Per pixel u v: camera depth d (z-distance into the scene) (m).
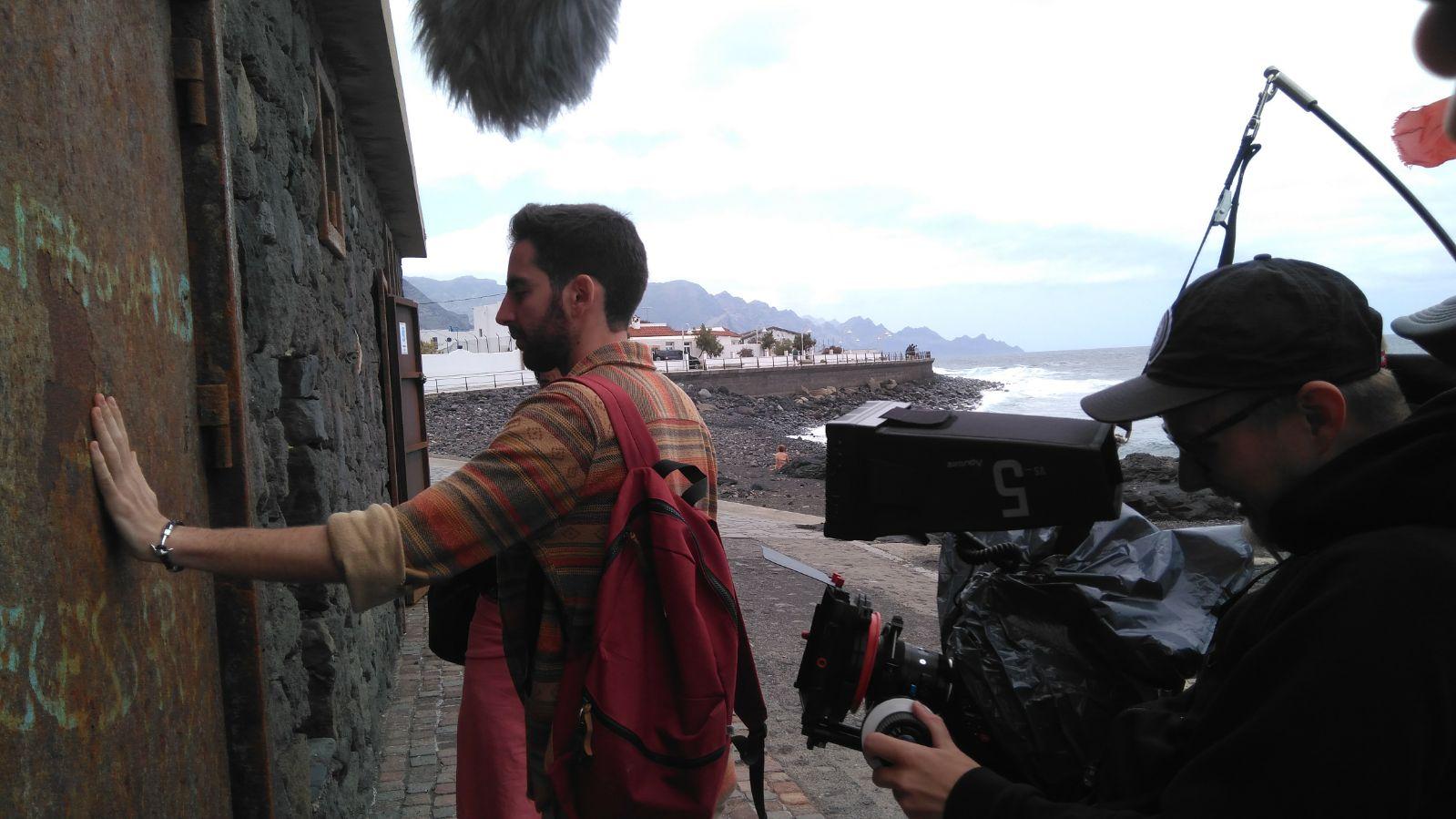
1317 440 0.96
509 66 2.12
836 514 1.26
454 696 4.96
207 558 1.25
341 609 3.16
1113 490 1.17
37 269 1.06
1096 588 1.32
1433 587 0.80
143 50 1.47
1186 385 1.01
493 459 1.44
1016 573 1.34
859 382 72.69
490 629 2.10
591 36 2.14
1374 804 0.77
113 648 1.21
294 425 2.75
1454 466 0.84
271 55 2.52
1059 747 1.19
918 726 1.14
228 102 1.97
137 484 1.25
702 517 1.53
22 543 0.99
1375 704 0.78
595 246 1.69
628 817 1.42
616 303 1.73
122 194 1.34
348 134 4.95
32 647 1.00
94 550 1.16
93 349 1.20
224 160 1.70
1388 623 0.80
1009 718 1.20
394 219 8.45
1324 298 0.97
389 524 1.33
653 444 1.55
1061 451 1.14
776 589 7.98
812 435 43.97
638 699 1.44
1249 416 0.98
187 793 1.47
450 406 36.28
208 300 1.68
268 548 1.29
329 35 4.08
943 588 1.52
